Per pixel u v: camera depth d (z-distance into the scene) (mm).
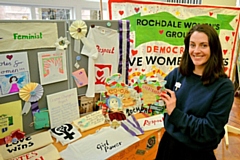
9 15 2719
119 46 1699
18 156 1233
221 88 1020
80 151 1320
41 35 1373
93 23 1574
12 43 1270
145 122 1612
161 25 2293
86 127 1528
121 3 2170
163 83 1297
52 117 1523
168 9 2271
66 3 3057
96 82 1688
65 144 1373
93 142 1399
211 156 1159
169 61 2412
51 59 1451
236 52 2561
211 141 1077
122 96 1391
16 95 1352
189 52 1111
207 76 1055
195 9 2330
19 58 1312
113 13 2186
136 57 2305
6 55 1260
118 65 1732
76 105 1630
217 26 2426
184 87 1154
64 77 1539
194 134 1021
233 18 2434
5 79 1284
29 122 1446
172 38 2355
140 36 2268
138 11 2209
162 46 2350
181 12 2309
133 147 1452
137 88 1362
